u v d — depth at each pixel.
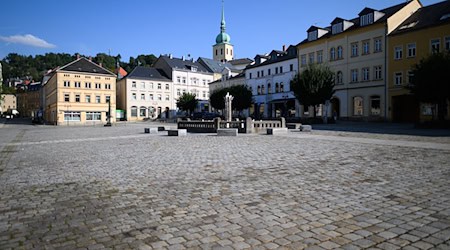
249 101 58.75
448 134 19.84
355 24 47.31
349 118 46.22
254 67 66.44
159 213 5.17
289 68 57.69
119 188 6.91
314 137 19.14
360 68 44.81
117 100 82.44
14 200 6.11
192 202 5.74
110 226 4.63
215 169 8.85
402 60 39.72
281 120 27.20
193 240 4.08
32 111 112.12
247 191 6.43
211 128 27.30
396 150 12.28
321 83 39.09
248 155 11.49
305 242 3.96
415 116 39.69
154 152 13.02
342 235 4.16
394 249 3.73
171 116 83.06
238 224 4.61
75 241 4.12
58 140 21.25
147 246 3.93
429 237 4.05
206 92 90.06
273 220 4.75
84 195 6.39
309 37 53.16
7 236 4.32
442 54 28.20
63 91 65.81
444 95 26.69
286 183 7.05
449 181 7.01
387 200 5.67
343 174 7.91
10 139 23.28
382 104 42.09
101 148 15.14
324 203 5.55
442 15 37.44
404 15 42.34
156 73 83.25
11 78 173.12
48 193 6.60
